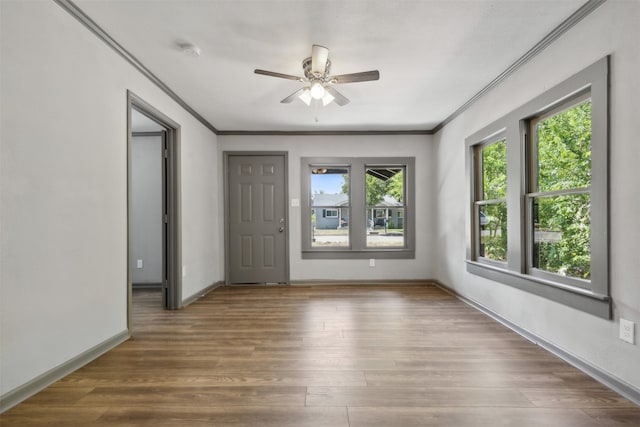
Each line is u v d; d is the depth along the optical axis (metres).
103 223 2.50
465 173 4.02
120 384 2.04
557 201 2.58
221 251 5.21
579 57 2.24
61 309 2.10
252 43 2.61
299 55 2.80
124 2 2.11
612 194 1.99
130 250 2.84
